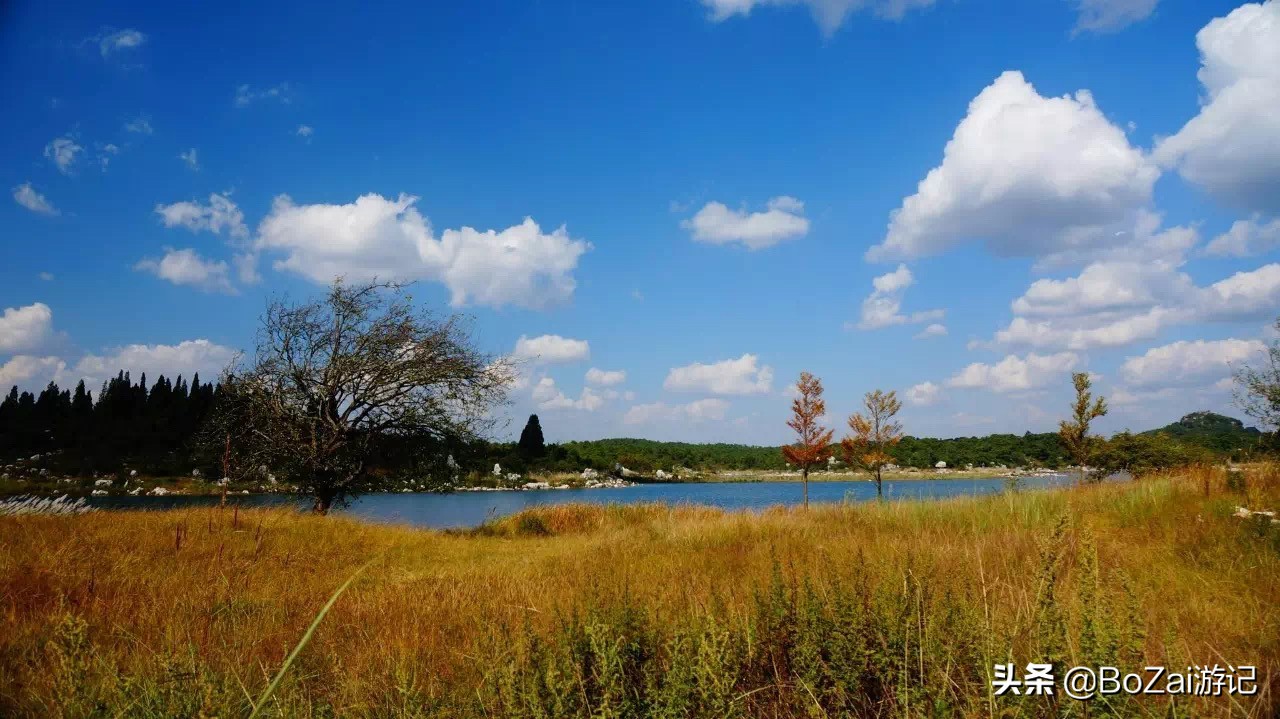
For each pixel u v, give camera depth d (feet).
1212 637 13.42
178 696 10.12
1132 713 8.35
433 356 64.95
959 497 44.91
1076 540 17.34
